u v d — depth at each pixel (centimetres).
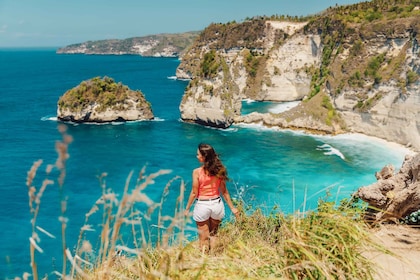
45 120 8975
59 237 3105
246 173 5416
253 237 638
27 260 2692
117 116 8881
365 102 7650
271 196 4203
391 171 904
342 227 431
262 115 8619
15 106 10756
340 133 7744
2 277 2392
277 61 12656
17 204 4169
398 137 7056
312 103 8338
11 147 6638
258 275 365
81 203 4147
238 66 13250
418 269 525
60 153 211
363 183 5078
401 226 745
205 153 699
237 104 8981
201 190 704
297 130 8019
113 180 5088
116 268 363
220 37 17138
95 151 6556
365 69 7912
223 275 354
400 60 7375
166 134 7869
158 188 4466
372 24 8419
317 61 11931
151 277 300
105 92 8938
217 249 613
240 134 7831
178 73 19538
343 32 9325
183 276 328
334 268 366
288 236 454
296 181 5059
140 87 15725
